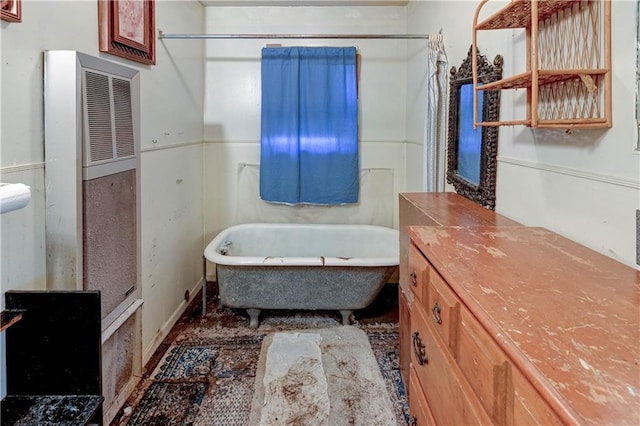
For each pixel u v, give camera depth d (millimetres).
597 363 599
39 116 1451
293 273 2750
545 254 1088
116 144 1760
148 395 2045
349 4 3475
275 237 3523
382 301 3279
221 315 3029
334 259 2713
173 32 2828
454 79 2314
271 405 1974
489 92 1820
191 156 3273
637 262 1005
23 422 1198
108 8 1881
